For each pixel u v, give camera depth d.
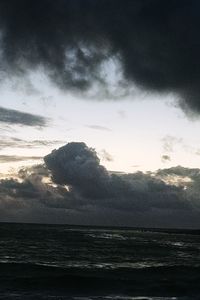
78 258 42.88
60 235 101.56
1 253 45.25
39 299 19.80
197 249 68.12
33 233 107.31
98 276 28.41
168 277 28.45
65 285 24.80
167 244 80.62
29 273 28.86
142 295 22.09
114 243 74.81
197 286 25.19
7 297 20.08
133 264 39.00
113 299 20.47
